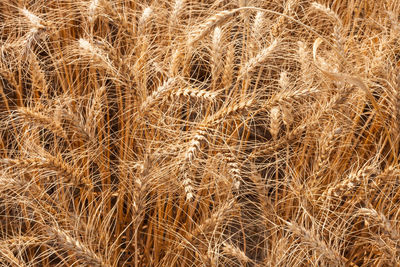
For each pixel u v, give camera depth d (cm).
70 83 143
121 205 135
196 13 152
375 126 141
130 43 136
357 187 130
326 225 131
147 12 134
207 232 127
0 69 136
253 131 146
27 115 126
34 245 129
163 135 130
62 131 129
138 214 124
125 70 126
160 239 135
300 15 155
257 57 131
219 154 128
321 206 128
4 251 123
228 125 135
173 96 124
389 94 131
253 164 132
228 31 143
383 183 126
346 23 154
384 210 132
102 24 148
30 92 146
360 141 143
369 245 131
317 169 131
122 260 136
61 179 128
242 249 138
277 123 131
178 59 132
